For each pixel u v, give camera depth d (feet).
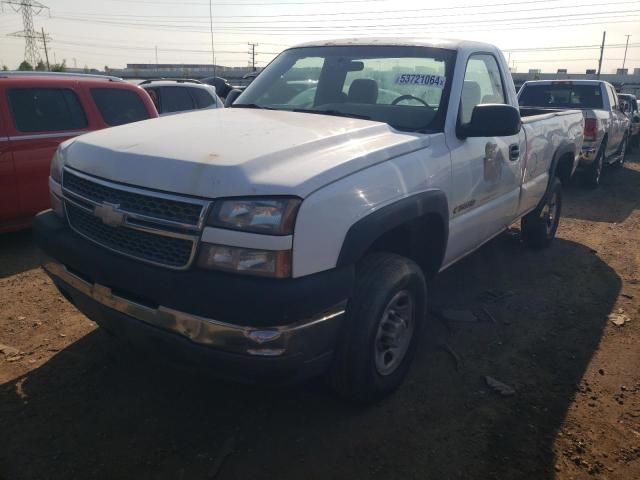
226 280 7.59
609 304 15.48
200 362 8.07
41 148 19.15
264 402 10.27
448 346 12.59
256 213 7.61
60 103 20.13
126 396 10.30
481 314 14.55
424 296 10.70
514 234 22.06
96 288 8.89
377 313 9.21
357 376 9.37
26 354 11.68
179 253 7.98
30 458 8.64
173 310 7.93
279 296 7.48
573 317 14.56
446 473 8.69
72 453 8.79
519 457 9.11
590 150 31.01
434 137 10.99
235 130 9.83
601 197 31.22
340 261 8.22
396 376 10.51
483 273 17.67
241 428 9.54
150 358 9.02
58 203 10.12
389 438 9.43
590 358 12.42
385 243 10.88
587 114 30.76
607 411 10.45
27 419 9.55
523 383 11.28
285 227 7.61
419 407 10.32
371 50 13.30
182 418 9.75
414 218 9.91
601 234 23.13
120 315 8.63
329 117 11.60
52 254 9.75
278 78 14.05
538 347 12.85
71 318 13.46
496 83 14.26
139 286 8.14
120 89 22.22
